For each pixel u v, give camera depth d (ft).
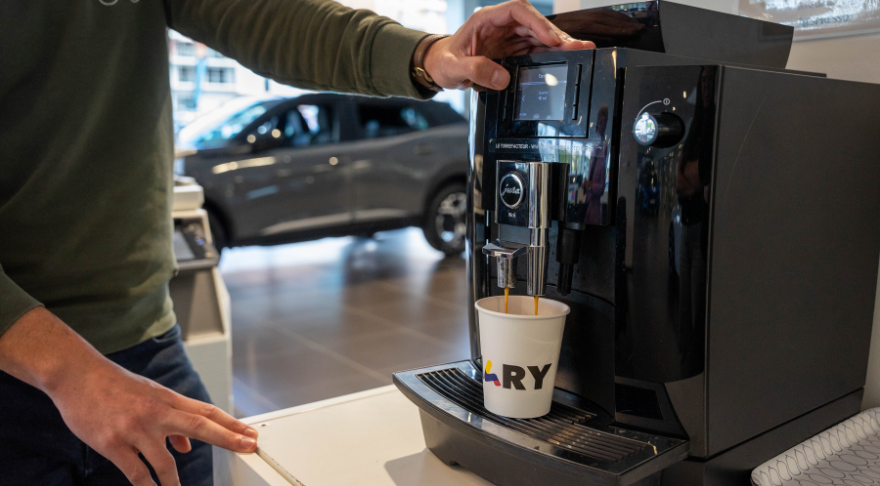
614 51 1.42
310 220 12.62
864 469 1.60
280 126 12.43
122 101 2.27
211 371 4.51
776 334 1.57
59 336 1.62
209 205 11.83
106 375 1.60
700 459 1.42
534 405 1.52
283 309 11.20
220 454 1.99
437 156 13.69
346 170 12.82
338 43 2.19
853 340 1.89
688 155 1.34
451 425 1.54
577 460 1.29
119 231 2.28
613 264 1.51
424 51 1.90
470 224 1.84
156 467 1.60
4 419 2.11
